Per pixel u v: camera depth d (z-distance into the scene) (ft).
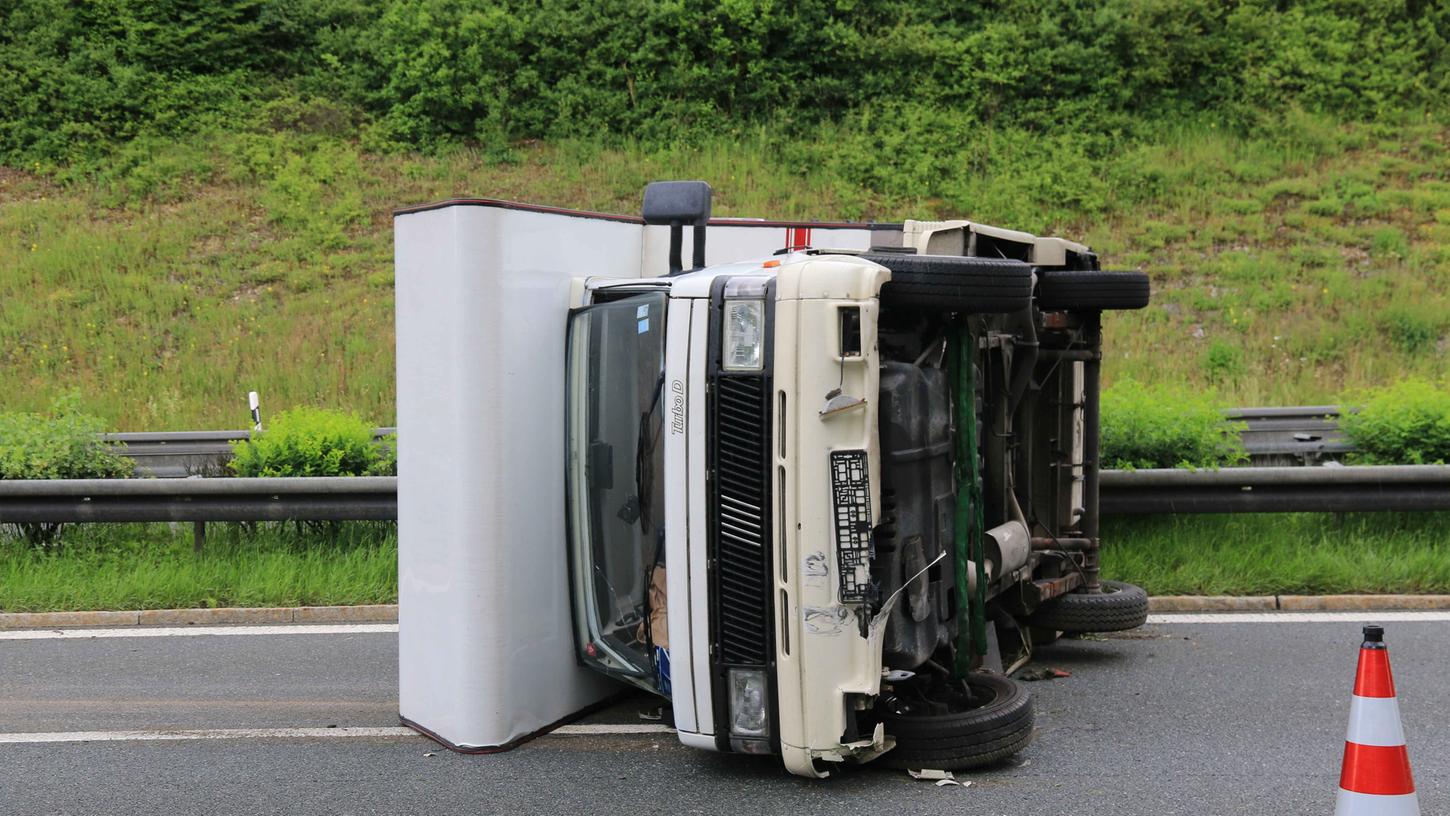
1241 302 56.80
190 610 26.58
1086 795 15.74
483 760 17.62
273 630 25.59
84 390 52.60
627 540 18.29
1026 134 72.28
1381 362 50.67
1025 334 20.62
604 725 19.20
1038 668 21.86
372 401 50.52
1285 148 71.41
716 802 15.71
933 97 75.31
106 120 75.46
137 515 28.25
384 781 16.81
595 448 18.49
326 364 53.83
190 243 65.26
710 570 15.85
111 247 63.93
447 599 18.04
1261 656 22.25
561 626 18.97
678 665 16.29
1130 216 65.67
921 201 66.95
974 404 17.03
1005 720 16.47
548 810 15.61
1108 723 18.79
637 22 79.15
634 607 18.15
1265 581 26.00
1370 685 12.80
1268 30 77.30
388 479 27.94
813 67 78.13
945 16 81.05
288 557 28.35
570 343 18.65
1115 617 22.04
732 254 22.53
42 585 27.17
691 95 77.00
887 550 15.56
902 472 15.78
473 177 71.46
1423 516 28.14
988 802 15.52
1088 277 21.77
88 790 16.62
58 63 77.00
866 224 23.24
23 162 73.05
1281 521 28.55
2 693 21.33
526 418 18.08
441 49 76.89
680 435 16.10
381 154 74.79
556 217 18.52
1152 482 26.68
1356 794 12.73
